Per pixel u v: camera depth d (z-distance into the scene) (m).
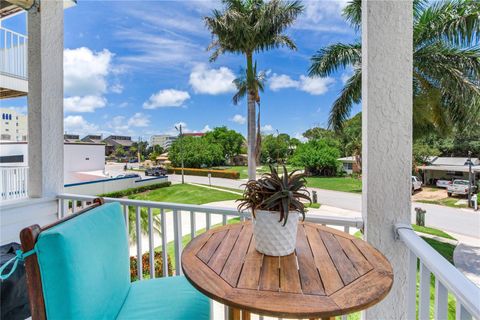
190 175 23.95
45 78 2.30
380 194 1.26
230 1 8.59
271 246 0.98
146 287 1.31
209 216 1.62
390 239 1.25
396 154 1.25
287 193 0.98
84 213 1.12
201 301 1.19
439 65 5.39
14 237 2.15
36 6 2.22
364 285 0.80
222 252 1.03
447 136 5.00
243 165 26.03
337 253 1.02
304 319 0.72
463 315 0.69
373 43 1.26
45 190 2.34
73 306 0.84
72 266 0.85
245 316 1.07
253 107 9.47
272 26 8.52
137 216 1.84
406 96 1.24
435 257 0.87
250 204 1.03
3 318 1.34
